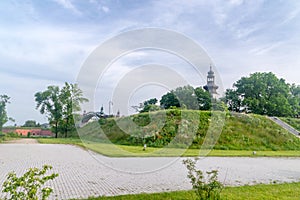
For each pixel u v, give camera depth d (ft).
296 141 79.36
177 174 28.73
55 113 132.57
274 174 30.66
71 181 23.88
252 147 69.92
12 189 10.98
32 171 11.52
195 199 17.54
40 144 79.71
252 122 84.84
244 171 32.50
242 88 164.96
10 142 90.27
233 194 19.12
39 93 136.67
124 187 21.86
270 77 158.71
